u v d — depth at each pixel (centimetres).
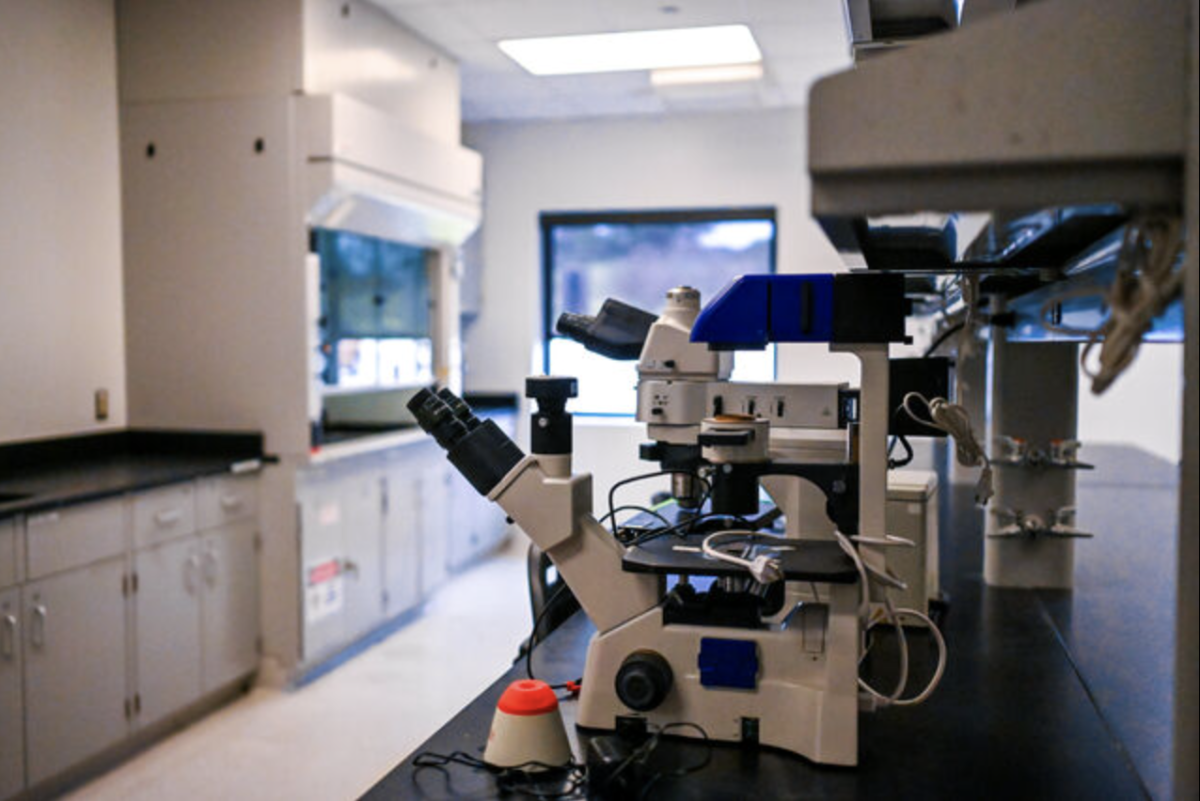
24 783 260
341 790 279
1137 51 76
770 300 123
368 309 440
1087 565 241
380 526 418
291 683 362
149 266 374
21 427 337
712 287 596
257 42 355
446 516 487
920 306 259
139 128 371
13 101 332
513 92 529
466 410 131
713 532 144
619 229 607
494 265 609
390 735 318
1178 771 81
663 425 139
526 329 607
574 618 180
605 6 391
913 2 145
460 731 127
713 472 127
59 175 350
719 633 121
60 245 351
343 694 356
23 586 258
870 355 121
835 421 135
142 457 361
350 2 379
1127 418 555
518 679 147
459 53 460
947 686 146
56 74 348
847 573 113
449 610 462
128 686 297
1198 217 75
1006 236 107
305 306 356
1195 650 79
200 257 367
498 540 577
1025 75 78
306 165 352
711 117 574
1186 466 79
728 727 121
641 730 123
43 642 265
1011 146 78
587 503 129
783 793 109
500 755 114
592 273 612
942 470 403
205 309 368
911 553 174
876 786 111
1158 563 243
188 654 324
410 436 438
